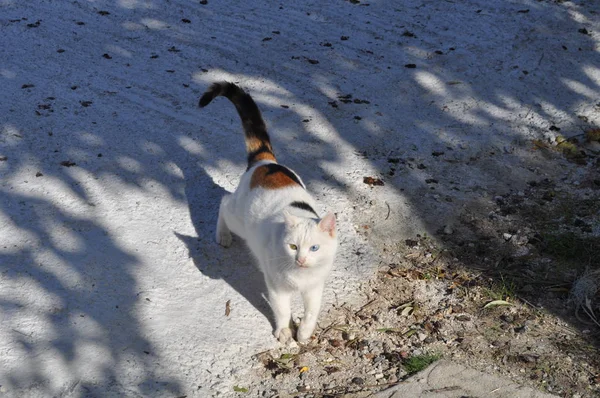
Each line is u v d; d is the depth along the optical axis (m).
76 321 2.35
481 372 2.31
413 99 3.24
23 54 3.26
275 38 3.49
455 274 2.59
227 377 2.28
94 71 3.21
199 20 3.60
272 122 3.07
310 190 2.81
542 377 2.30
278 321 2.39
